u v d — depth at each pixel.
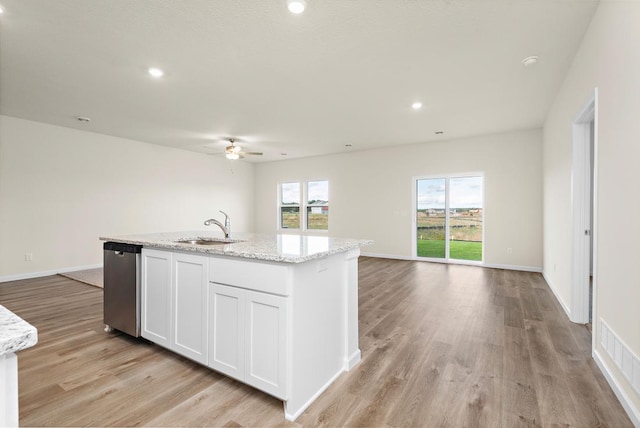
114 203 5.98
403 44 2.65
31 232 4.96
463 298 3.90
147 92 3.71
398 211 6.86
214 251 1.96
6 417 0.63
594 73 2.29
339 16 2.26
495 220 5.84
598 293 2.20
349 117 4.73
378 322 3.10
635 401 1.64
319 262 1.92
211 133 5.70
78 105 4.16
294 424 1.62
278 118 4.77
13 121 4.75
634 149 1.65
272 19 2.29
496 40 2.60
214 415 1.68
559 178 3.74
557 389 1.92
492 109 4.38
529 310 3.44
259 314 1.79
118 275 2.69
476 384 1.99
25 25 2.34
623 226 1.79
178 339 2.25
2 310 0.73
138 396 1.85
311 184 8.22
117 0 2.07
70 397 1.84
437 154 6.39
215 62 2.96
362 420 1.65
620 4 1.82
